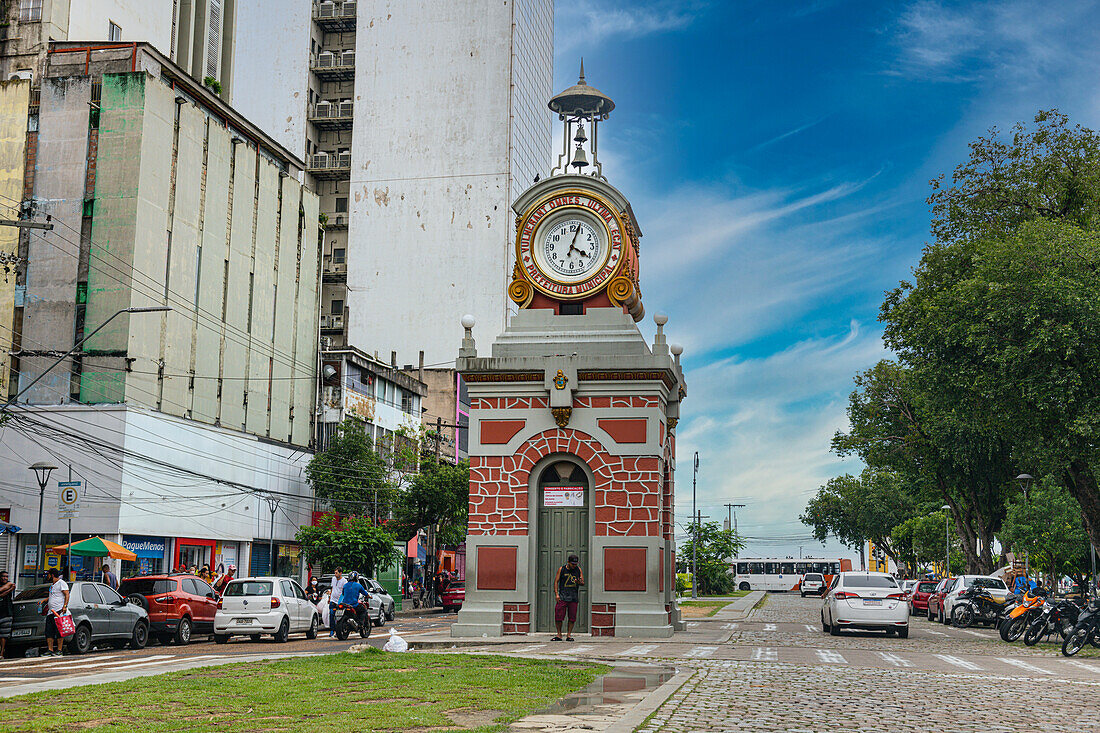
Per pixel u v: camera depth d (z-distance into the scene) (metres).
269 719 9.52
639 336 24.33
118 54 41.62
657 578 23.27
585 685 12.74
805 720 10.27
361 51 93.50
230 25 63.00
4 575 21.75
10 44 42.50
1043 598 26.12
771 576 102.69
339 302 90.94
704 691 12.59
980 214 36.56
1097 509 30.36
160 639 25.53
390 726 9.08
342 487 50.06
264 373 49.69
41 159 40.94
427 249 89.94
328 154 94.00
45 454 37.22
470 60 91.44
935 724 10.28
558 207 25.25
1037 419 29.25
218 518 42.72
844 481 96.75
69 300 39.72
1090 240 27.98
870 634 28.47
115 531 36.09
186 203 43.34
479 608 23.52
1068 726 10.36
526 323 24.92
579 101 26.97
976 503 50.31
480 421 24.34
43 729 9.02
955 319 30.03
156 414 38.84
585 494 24.06
